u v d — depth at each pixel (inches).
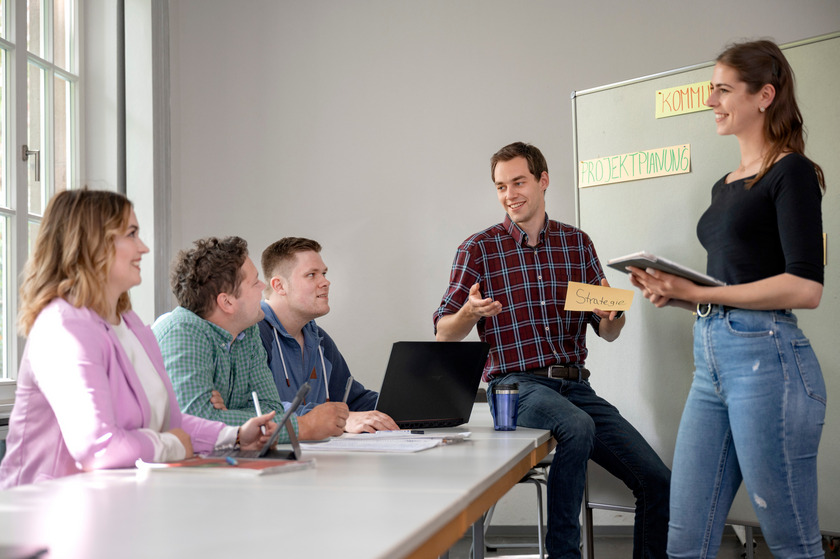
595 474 114.8
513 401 81.5
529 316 101.7
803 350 62.7
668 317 111.2
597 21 167.2
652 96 113.0
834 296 97.3
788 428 61.7
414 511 36.2
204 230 173.6
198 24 177.0
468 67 170.9
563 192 166.2
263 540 30.3
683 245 110.0
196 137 175.3
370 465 53.2
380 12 173.9
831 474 96.9
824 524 97.2
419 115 171.5
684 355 109.7
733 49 68.2
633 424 113.9
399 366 80.2
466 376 85.7
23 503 38.0
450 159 169.9
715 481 68.2
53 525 32.9
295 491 41.9
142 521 33.8
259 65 175.5
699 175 108.7
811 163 64.2
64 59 148.6
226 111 175.3
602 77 166.2
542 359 100.2
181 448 54.5
